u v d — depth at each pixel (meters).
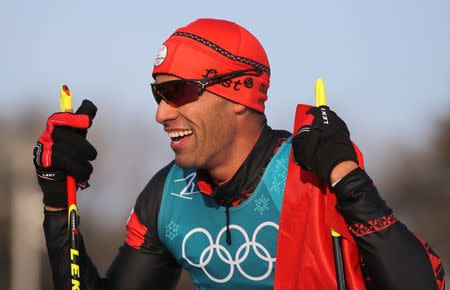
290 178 8.80
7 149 76.38
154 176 9.89
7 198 73.62
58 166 9.09
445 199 89.44
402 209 91.12
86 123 9.12
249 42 9.17
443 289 8.14
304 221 8.61
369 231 7.84
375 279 7.91
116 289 9.66
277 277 8.72
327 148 8.08
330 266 8.32
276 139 9.20
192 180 9.46
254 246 8.95
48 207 9.40
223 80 8.91
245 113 9.05
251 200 8.95
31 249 69.94
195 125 8.84
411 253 7.81
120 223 88.56
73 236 9.10
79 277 9.09
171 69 8.83
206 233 9.23
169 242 9.46
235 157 9.01
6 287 71.94
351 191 7.89
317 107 8.40
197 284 9.53
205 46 8.93
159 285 9.88
